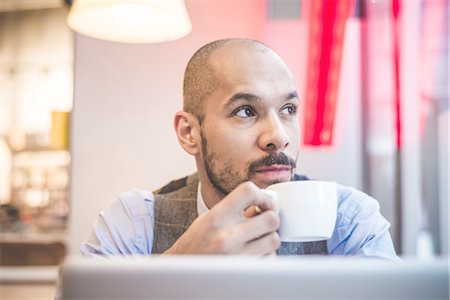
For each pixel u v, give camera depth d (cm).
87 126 224
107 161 222
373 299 43
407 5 187
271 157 94
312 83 180
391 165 190
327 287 43
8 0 235
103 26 170
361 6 204
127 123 221
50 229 225
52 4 234
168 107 221
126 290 43
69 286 43
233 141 95
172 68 220
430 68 185
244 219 73
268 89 94
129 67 222
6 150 231
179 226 110
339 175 205
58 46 230
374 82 196
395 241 185
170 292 43
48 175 227
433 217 182
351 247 99
